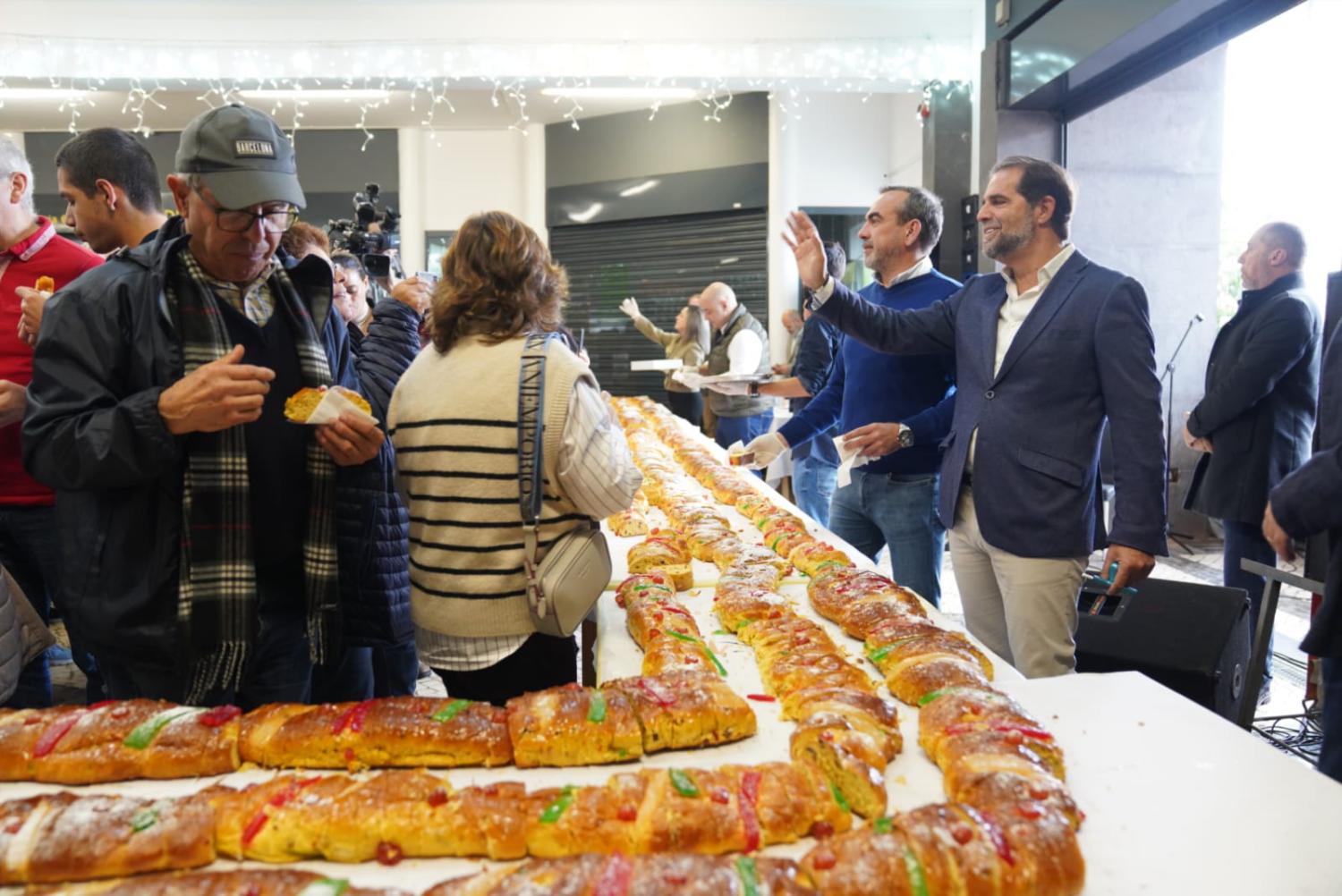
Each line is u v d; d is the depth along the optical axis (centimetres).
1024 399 214
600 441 158
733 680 168
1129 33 381
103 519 165
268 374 154
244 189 156
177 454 156
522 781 130
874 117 842
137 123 850
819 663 162
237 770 134
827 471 464
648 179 868
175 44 676
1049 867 103
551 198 920
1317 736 276
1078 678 162
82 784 130
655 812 116
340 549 190
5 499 238
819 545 243
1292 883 104
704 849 113
